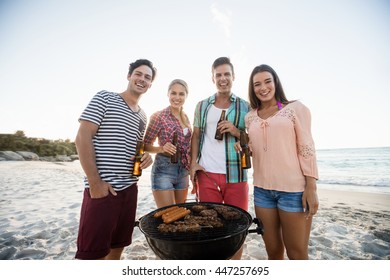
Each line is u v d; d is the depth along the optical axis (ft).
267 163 7.06
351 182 39.88
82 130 6.53
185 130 10.36
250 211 17.03
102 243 6.67
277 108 7.32
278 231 7.41
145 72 7.81
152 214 7.07
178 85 10.08
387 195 26.50
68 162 84.17
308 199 6.50
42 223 14.39
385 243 12.01
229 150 8.61
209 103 9.18
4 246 11.28
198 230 5.60
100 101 6.86
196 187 9.42
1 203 19.61
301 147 6.67
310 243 12.03
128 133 7.25
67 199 21.25
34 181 32.27
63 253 10.56
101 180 6.66
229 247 5.32
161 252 5.36
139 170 7.68
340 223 15.62
